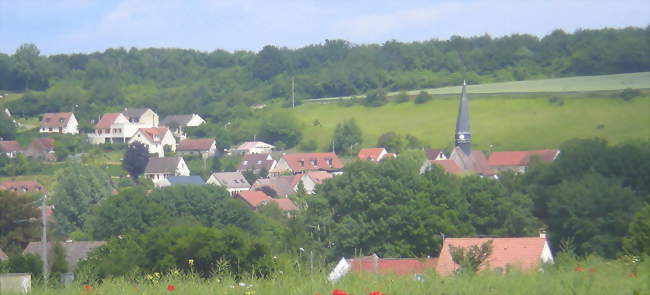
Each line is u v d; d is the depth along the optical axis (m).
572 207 54.94
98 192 87.38
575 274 13.32
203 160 148.00
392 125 162.25
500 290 12.35
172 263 26.97
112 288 14.89
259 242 27.55
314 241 55.09
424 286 12.77
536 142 139.00
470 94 171.62
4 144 137.00
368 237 53.22
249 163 138.25
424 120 162.25
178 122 175.38
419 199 54.91
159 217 65.75
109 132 164.00
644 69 186.50
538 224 59.53
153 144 153.38
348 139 151.88
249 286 13.71
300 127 165.25
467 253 15.42
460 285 12.70
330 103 180.50
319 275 14.15
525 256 23.41
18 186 102.94
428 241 52.06
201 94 193.50
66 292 15.02
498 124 151.12
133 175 127.88
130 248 32.31
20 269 31.59
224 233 28.16
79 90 194.00
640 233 21.97
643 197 59.44
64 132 164.75
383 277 13.70
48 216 75.69
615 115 142.12
